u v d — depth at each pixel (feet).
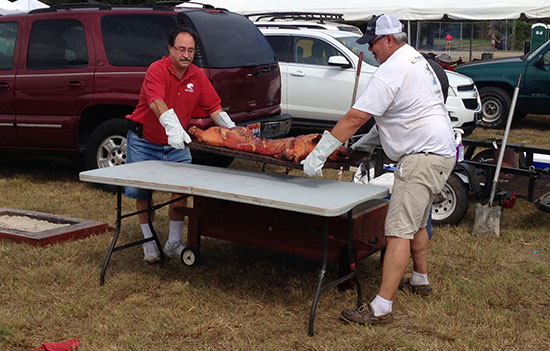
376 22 12.51
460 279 15.31
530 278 15.48
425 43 79.25
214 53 22.11
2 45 24.39
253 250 17.13
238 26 24.06
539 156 21.56
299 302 13.83
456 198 19.25
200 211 15.55
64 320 12.89
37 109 23.71
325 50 32.48
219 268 15.79
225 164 27.35
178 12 22.50
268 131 24.47
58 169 27.58
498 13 47.06
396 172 12.74
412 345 11.82
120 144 23.15
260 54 24.44
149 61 22.44
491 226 18.74
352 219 13.66
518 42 101.81
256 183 13.20
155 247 16.03
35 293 14.12
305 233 14.26
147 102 14.55
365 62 31.50
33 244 17.04
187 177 13.74
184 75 14.87
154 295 14.26
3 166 28.14
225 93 22.30
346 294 14.29
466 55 79.56
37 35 23.85
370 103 12.07
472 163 19.75
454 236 18.71
